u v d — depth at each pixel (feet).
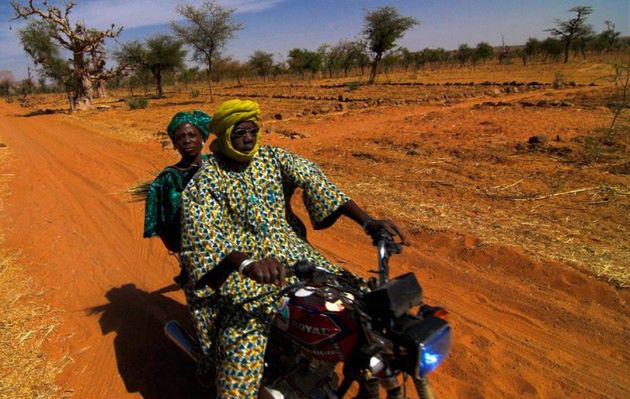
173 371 13.35
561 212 22.21
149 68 162.71
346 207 10.28
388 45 137.49
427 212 22.93
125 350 14.34
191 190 10.02
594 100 57.88
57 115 118.01
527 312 15.01
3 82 304.71
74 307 16.89
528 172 29.25
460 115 55.72
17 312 16.56
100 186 33.14
